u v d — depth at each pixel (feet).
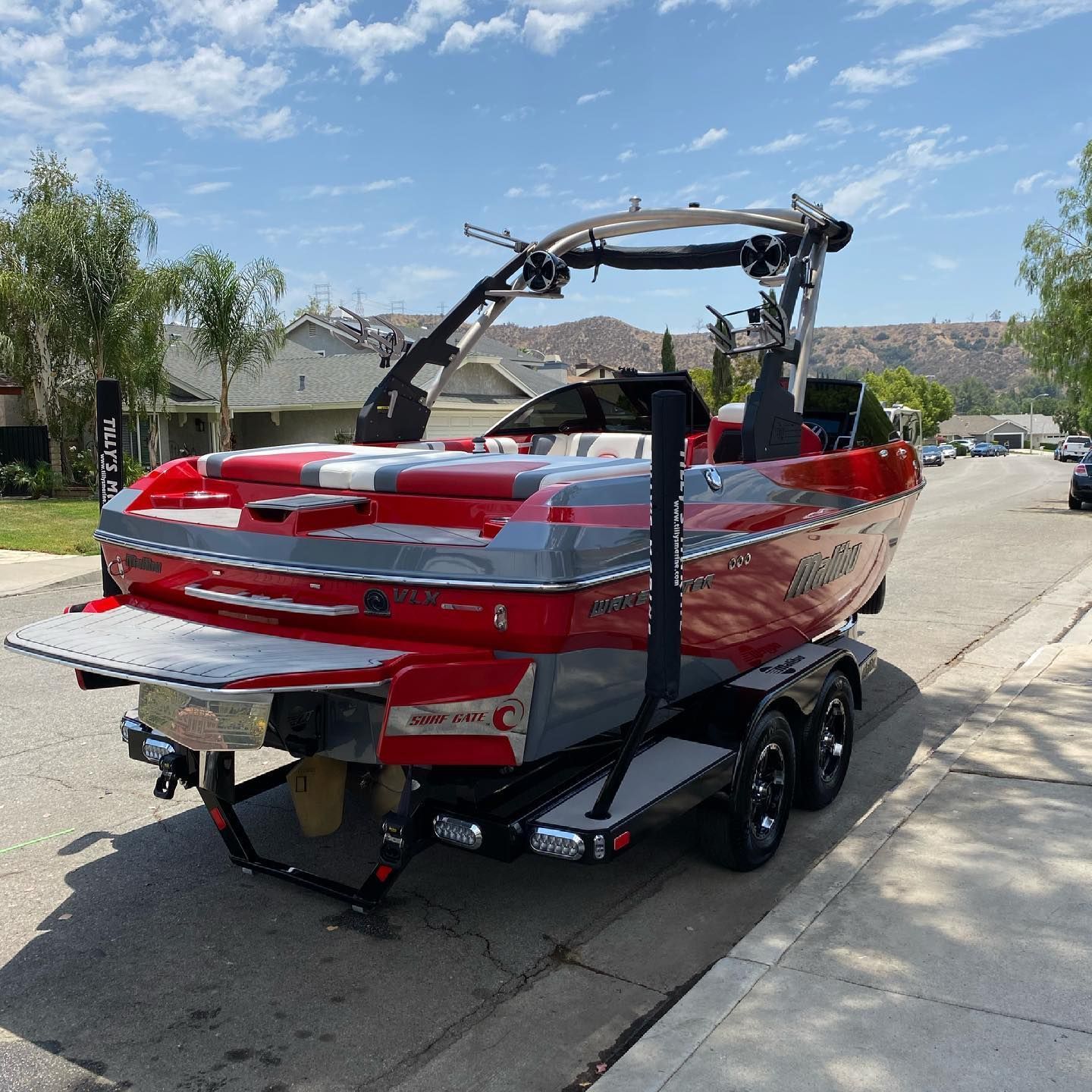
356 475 12.87
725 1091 8.83
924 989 10.34
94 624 12.90
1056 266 80.48
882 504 19.49
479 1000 11.05
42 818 16.11
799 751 15.75
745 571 14.60
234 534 12.53
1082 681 22.41
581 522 11.14
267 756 19.34
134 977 11.51
